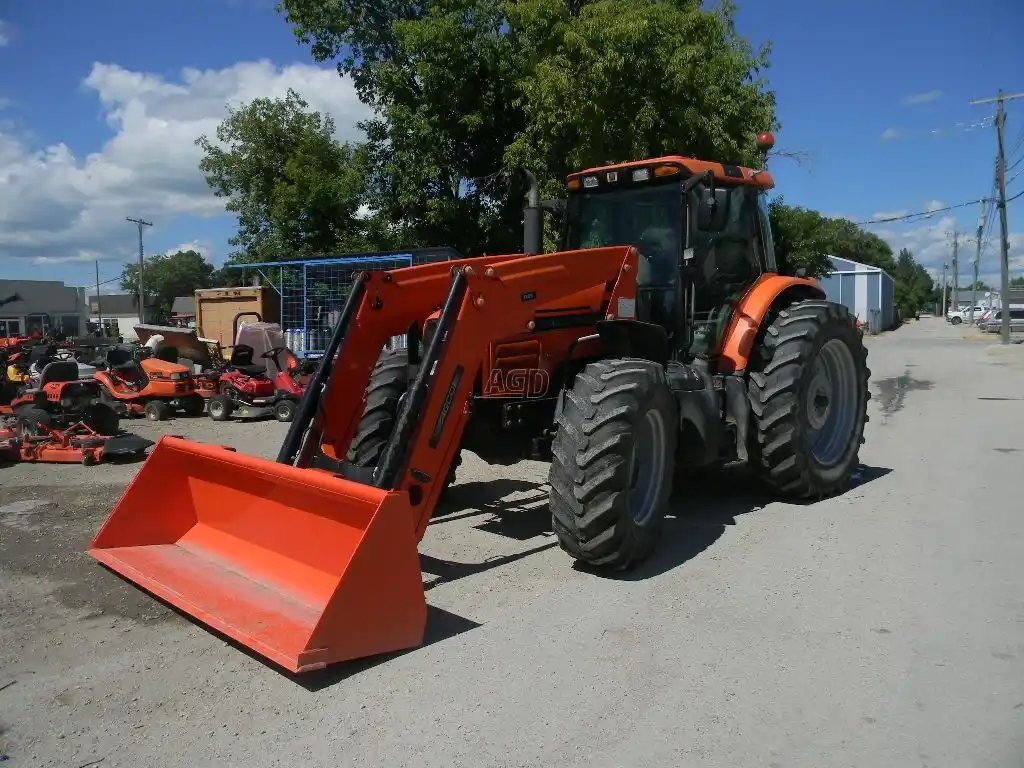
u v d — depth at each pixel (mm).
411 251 15609
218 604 4113
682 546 5562
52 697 3564
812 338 6422
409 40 15734
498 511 6602
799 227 26938
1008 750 3043
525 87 14484
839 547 5461
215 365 15672
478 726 3275
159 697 3553
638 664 3785
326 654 3596
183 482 5039
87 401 9445
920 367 19312
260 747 3154
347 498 3979
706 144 14430
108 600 4688
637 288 6352
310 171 20547
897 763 2977
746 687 3555
